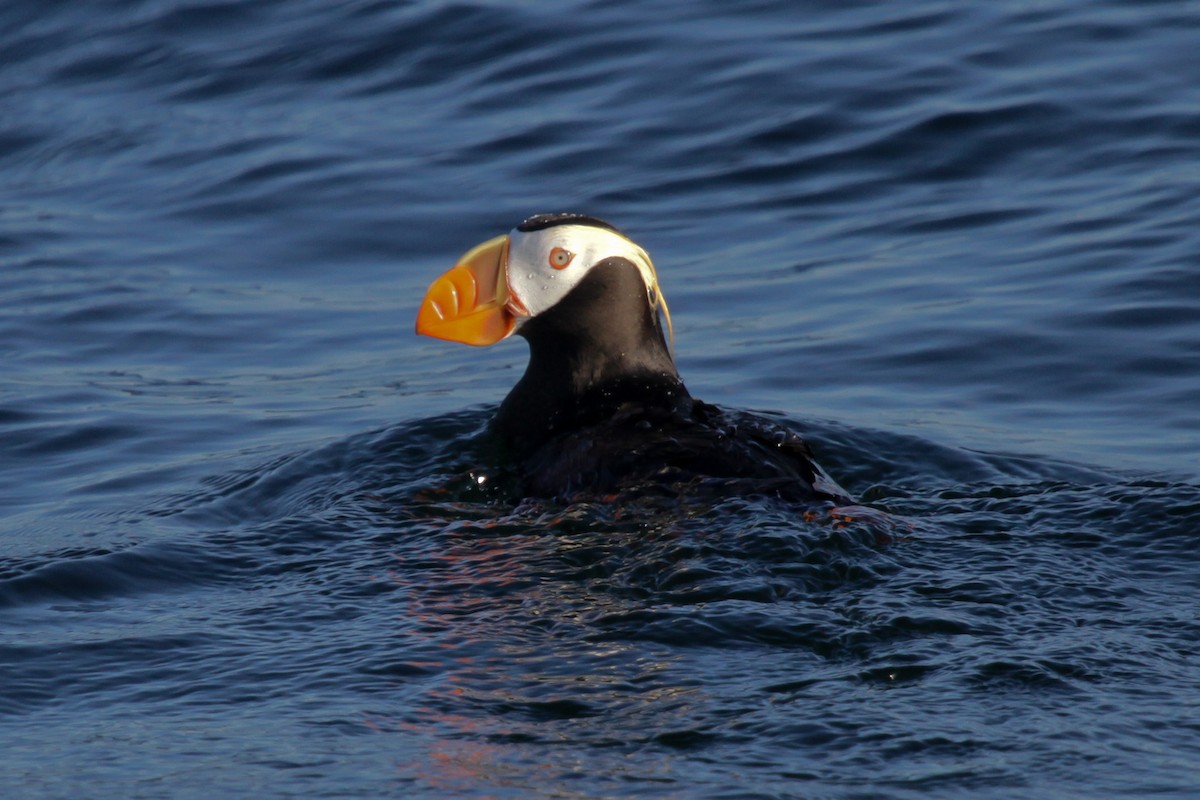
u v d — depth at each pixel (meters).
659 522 8.32
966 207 15.52
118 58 20.83
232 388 13.04
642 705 6.49
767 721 6.31
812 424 10.75
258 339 14.17
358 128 18.33
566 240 9.68
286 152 17.91
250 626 7.56
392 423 11.09
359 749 6.19
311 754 6.16
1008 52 18.44
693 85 18.33
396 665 6.96
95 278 15.53
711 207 16.06
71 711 6.73
